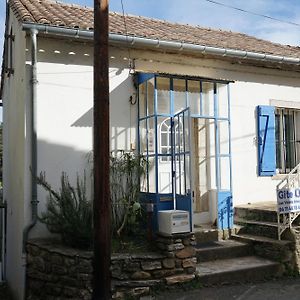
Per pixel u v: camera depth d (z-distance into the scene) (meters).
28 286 6.77
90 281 5.66
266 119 9.42
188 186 7.29
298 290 6.16
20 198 7.54
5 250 10.15
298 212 7.47
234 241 7.70
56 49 7.41
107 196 5.21
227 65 9.04
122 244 6.56
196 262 6.65
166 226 6.18
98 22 5.22
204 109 8.28
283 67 9.65
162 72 8.10
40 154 7.14
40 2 9.34
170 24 11.07
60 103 7.37
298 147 10.18
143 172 7.53
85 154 7.50
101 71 5.20
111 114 7.77
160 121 7.96
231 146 9.00
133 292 5.80
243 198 9.08
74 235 6.25
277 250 7.04
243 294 5.93
